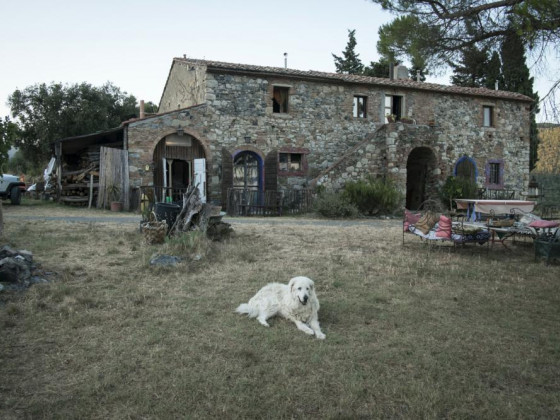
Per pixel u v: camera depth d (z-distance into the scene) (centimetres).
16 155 4162
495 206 1078
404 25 737
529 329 477
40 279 607
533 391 349
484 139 2227
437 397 331
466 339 447
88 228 1016
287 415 309
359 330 468
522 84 2291
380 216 1661
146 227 855
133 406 317
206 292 593
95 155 1850
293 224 1278
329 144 1942
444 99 2147
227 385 346
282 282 645
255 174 1861
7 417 300
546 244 796
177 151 1731
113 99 3027
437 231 891
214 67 1720
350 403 322
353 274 700
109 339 431
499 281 674
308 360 391
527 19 590
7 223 1076
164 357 394
